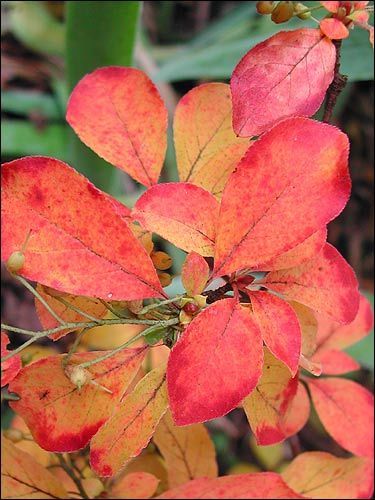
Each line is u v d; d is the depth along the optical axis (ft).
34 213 0.53
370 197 1.59
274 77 0.61
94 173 1.28
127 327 1.12
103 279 0.54
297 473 0.84
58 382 0.58
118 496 0.78
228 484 0.66
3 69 1.56
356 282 0.62
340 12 0.65
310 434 1.44
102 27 1.11
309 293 0.62
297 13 0.66
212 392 0.51
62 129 1.51
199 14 1.70
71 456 0.88
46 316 0.62
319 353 0.89
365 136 1.61
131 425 0.56
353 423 0.86
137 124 0.66
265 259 0.55
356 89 1.60
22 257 0.52
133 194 1.47
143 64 1.48
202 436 0.81
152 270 0.55
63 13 1.49
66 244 0.54
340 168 0.54
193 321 0.52
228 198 0.55
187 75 1.39
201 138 0.69
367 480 0.84
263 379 0.62
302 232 0.54
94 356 0.58
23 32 1.51
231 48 1.36
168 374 0.51
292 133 0.54
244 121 0.60
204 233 0.57
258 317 0.57
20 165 0.52
